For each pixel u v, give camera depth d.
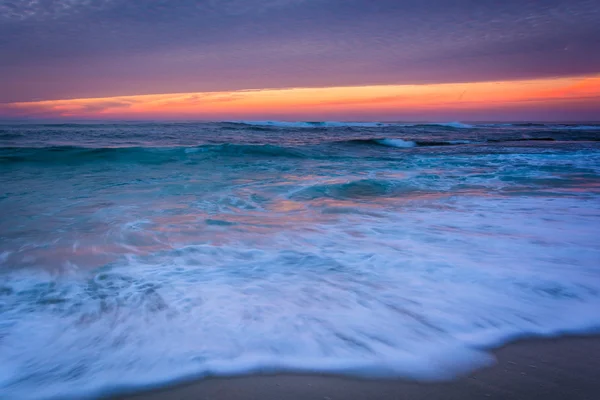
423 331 2.50
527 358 2.24
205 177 9.89
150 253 4.10
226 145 15.64
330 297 2.99
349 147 19.22
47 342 2.39
